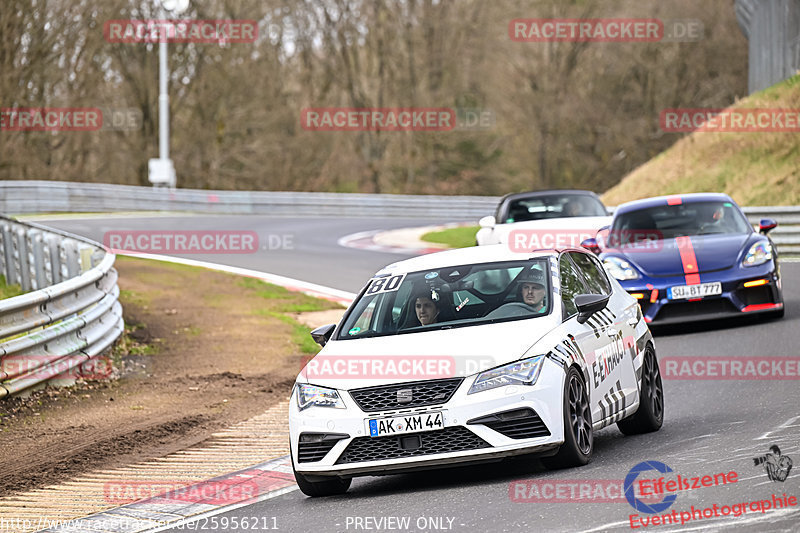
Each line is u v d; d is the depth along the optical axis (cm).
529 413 2694
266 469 3331
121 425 4025
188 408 4347
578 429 2825
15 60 19000
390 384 2750
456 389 2708
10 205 14175
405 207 18150
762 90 13288
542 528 2198
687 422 3412
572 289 3177
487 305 3052
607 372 3084
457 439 2697
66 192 14700
